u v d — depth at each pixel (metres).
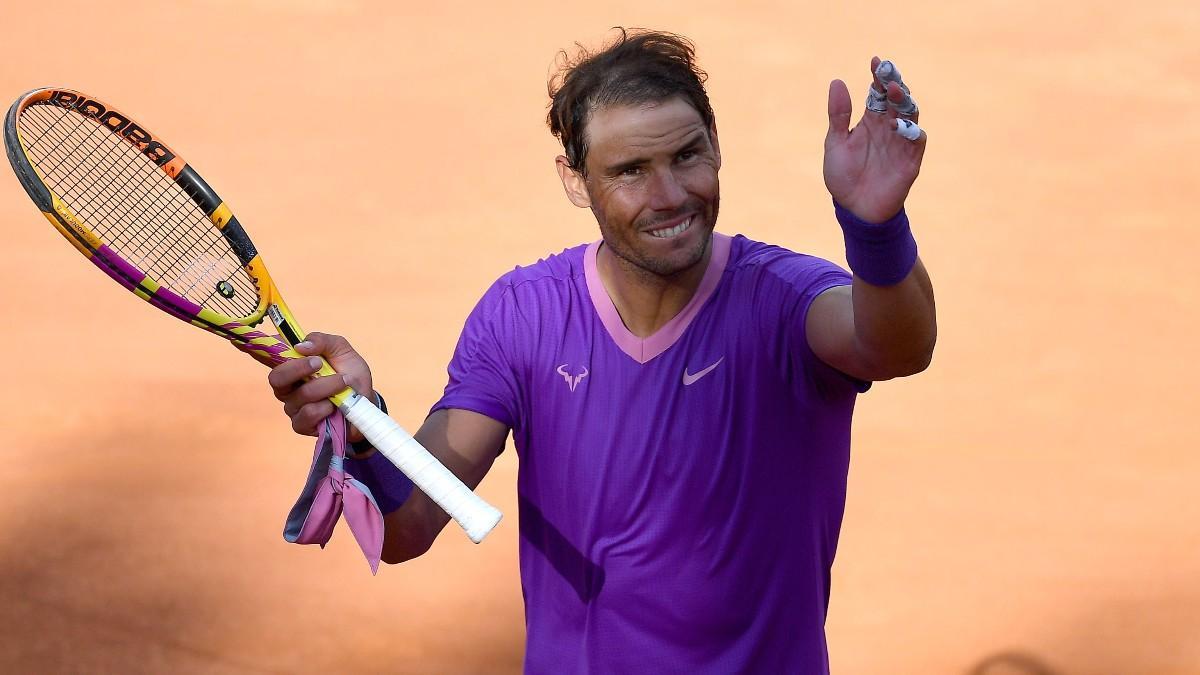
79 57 54.44
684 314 11.90
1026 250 37.53
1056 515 24.94
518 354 12.26
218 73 53.12
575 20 57.53
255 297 13.14
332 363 11.91
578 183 12.28
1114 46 52.66
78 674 20.27
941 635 21.31
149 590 22.42
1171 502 25.42
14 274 37.25
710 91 50.03
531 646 12.74
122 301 35.56
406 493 12.13
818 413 11.88
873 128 10.05
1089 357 31.56
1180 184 41.75
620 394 11.96
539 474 12.41
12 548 23.61
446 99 50.75
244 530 24.30
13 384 30.47
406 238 39.53
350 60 54.34
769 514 11.96
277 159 45.66
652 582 11.95
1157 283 35.41
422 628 21.52
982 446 27.52
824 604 12.71
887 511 24.98
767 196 41.62
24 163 11.41
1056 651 20.86
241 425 28.50
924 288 10.55
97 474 26.28
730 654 12.09
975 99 48.59
